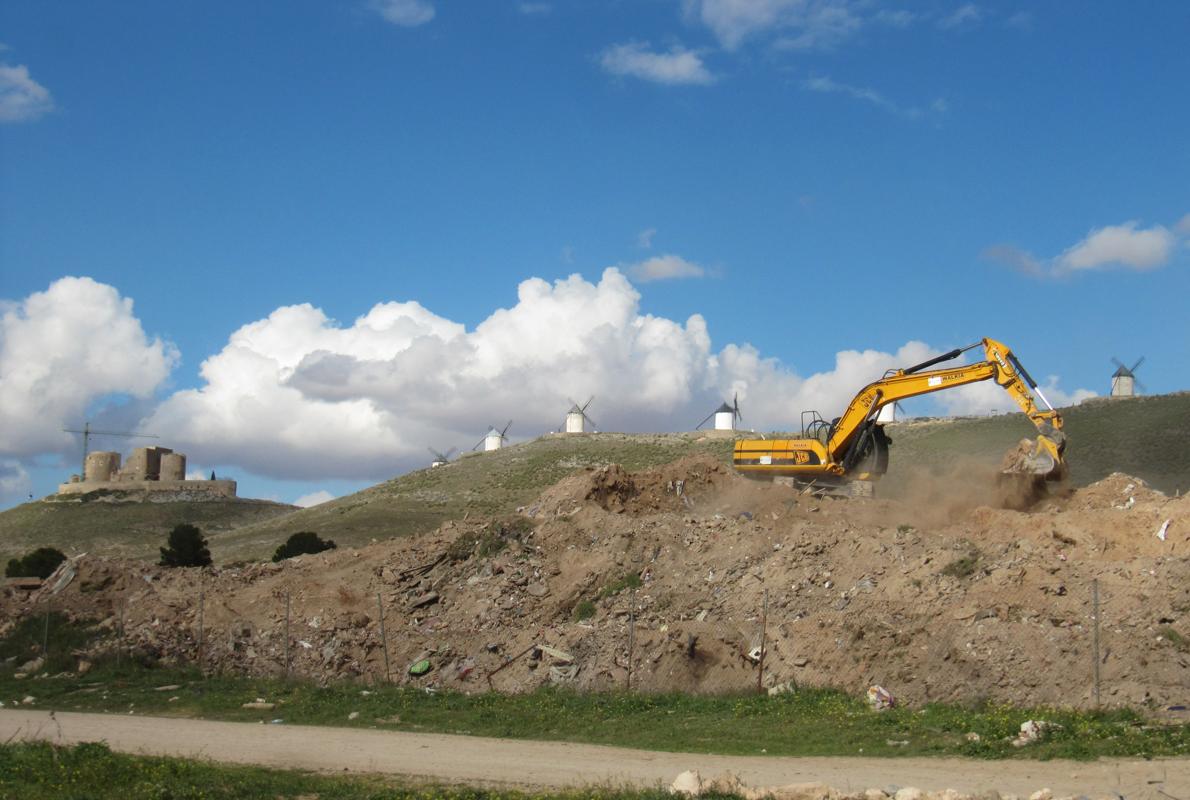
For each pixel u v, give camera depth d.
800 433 43.84
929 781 17.28
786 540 31.36
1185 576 23.73
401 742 22.22
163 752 21.25
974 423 95.19
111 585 37.09
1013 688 22.62
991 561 26.81
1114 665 22.12
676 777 17.44
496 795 16.83
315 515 106.00
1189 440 79.31
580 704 25.41
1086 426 87.31
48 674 31.80
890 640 24.98
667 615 29.77
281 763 20.17
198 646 32.44
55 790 17.53
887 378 41.22
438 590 33.62
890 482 43.97
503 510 93.12
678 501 41.97
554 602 31.67
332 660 30.78
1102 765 17.81
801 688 24.88
